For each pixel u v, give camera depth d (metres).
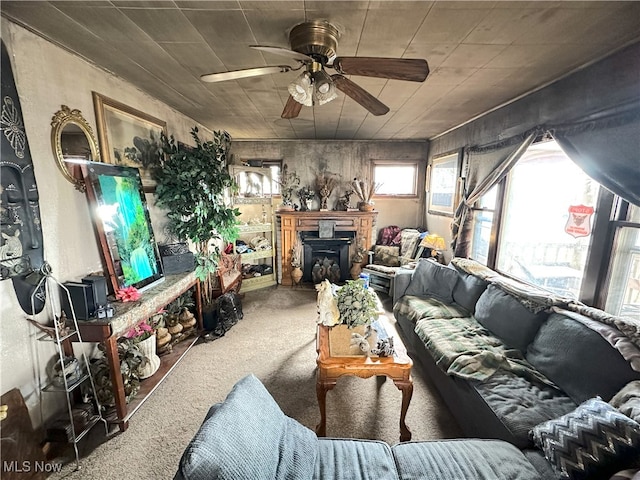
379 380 2.45
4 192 1.44
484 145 3.19
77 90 1.91
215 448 0.97
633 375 1.44
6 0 1.29
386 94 2.60
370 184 4.98
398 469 1.27
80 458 1.70
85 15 1.43
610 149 1.77
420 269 3.37
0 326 1.46
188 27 1.54
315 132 4.44
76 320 1.72
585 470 1.15
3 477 1.43
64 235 1.83
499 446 1.38
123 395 1.89
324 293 2.31
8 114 1.45
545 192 2.65
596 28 1.49
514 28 1.50
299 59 1.52
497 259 3.10
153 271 2.50
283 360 2.73
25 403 1.57
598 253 1.98
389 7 1.33
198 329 3.18
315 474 1.22
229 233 3.47
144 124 2.66
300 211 4.91
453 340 2.27
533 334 2.07
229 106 3.09
